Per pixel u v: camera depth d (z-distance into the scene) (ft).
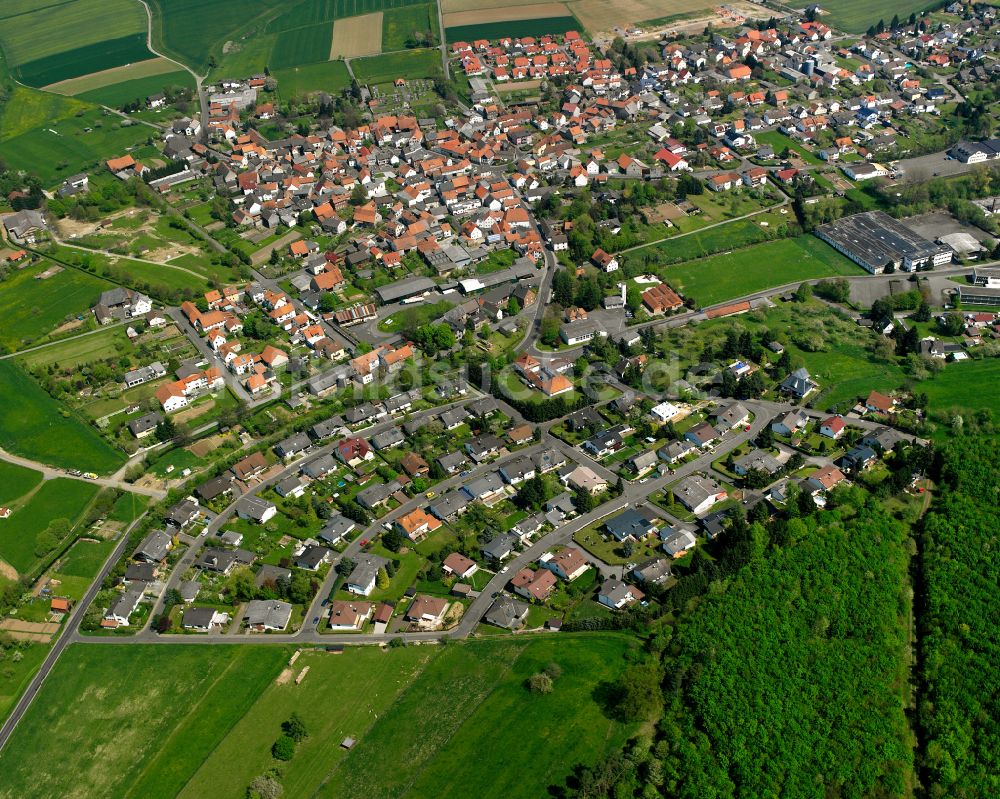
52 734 602.03
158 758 577.84
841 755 537.24
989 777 519.19
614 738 559.79
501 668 614.75
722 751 543.39
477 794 535.60
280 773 559.38
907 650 606.55
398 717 588.09
